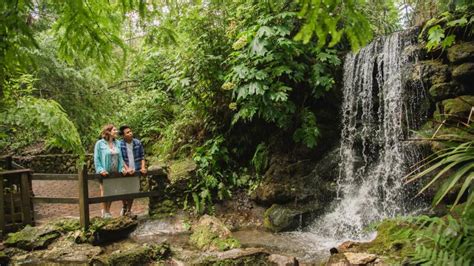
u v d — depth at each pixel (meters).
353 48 1.41
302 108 5.96
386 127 5.39
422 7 6.28
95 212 6.08
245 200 5.88
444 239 2.47
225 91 6.38
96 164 5.15
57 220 5.03
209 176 5.91
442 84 4.65
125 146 5.39
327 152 5.94
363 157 5.57
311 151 5.89
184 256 4.11
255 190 5.86
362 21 1.37
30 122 3.89
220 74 6.10
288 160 5.95
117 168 5.21
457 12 4.62
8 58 1.77
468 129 2.30
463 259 2.29
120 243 4.67
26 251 4.37
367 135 5.57
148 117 9.09
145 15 2.30
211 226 4.69
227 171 6.27
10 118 3.78
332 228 4.95
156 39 2.48
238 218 5.55
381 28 6.94
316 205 5.37
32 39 1.69
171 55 6.68
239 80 5.57
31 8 1.74
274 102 5.64
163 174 5.65
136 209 6.21
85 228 4.67
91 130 7.60
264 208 5.64
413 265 2.79
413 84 5.06
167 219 5.39
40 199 4.99
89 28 2.03
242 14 6.01
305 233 5.00
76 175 4.82
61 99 6.94
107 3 2.09
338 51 6.29
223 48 6.12
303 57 5.88
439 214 4.09
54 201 4.94
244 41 5.35
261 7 5.51
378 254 3.39
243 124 6.46
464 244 2.35
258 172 6.16
